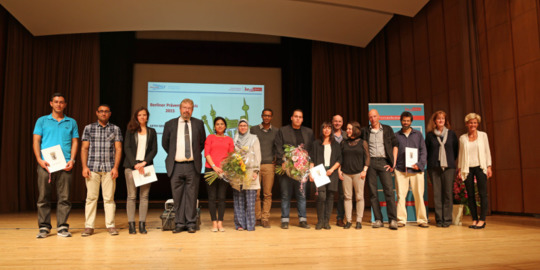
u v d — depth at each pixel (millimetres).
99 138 3990
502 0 5992
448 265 2404
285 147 4379
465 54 6488
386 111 5371
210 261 2555
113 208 4023
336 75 10141
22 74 8656
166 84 9609
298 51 10219
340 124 4672
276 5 7859
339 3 7527
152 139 4215
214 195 4254
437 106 7379
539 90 5367
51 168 3721
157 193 9273
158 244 3287
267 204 4621
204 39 9969
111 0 7578
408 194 5070
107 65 9578
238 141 4426
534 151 5418
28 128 8750
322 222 4391
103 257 2707
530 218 5309
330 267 2363
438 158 4582
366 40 9359
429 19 7641
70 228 4551
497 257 2650
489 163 4402
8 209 8008
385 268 2330
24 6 7586
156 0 7648
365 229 4352
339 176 4559
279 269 2312
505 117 5918
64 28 8469
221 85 9820
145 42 9695
